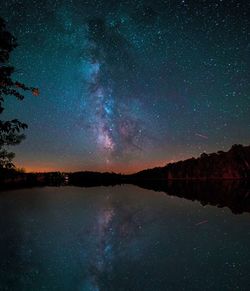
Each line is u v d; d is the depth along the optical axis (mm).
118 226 12258
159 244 9430
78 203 20203
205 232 10820
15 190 30922
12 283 6598
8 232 11461
